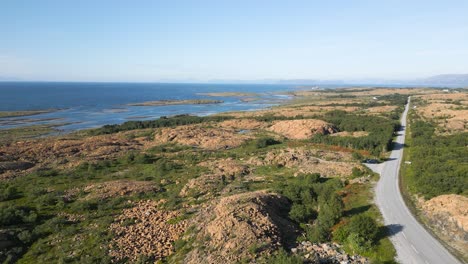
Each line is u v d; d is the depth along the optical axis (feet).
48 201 146.72
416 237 104.88
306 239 104.47
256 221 105.19
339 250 97.76
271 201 126.52
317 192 139.33
